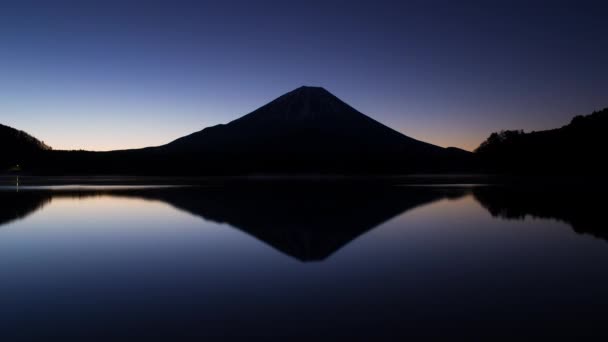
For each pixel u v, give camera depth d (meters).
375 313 5.57
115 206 20.23
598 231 12.65
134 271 7.87
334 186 40.94
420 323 5.22
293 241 11.02
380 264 8.45
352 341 4.70
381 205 20.94
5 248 10.12
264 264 8.45
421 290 6.62
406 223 14.46
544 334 4.87
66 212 17.70
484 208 19.39
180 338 4.79
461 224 14.24
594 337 4.78
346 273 7.72
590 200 23.59
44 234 12.20
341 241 11.00
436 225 13.94
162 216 16.33
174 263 8.52
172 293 6.48
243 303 5.99
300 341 4.70
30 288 6.77
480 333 4.91
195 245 10.46
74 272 7.80
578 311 5.62
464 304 5.92
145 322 5.27
